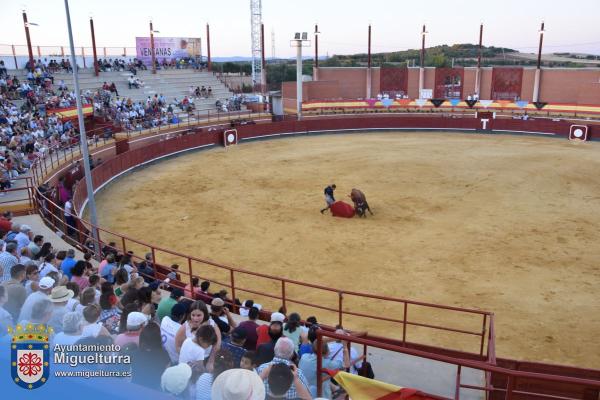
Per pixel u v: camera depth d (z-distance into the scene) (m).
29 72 40.44
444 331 11.76
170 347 6.24
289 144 41.12
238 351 5.53
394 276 14.88
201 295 9.91
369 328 11.89
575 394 7.86
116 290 8.54
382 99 55.75
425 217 20.62
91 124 36.31
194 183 27.38
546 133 44.19
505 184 26.05
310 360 5.83
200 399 4.45
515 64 124.38
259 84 69.38
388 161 32.34
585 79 52.56
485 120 46.62
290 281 9.69
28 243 10.99
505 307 12.91
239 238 18.42
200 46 63.16
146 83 50.25
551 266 15.51
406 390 4.38
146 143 36.88
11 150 23.27
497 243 17.52
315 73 60.84
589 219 20.27
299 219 20.58
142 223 20.42
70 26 14.52
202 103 51.00
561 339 11.38
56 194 19.25
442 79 59.31
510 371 4.09
